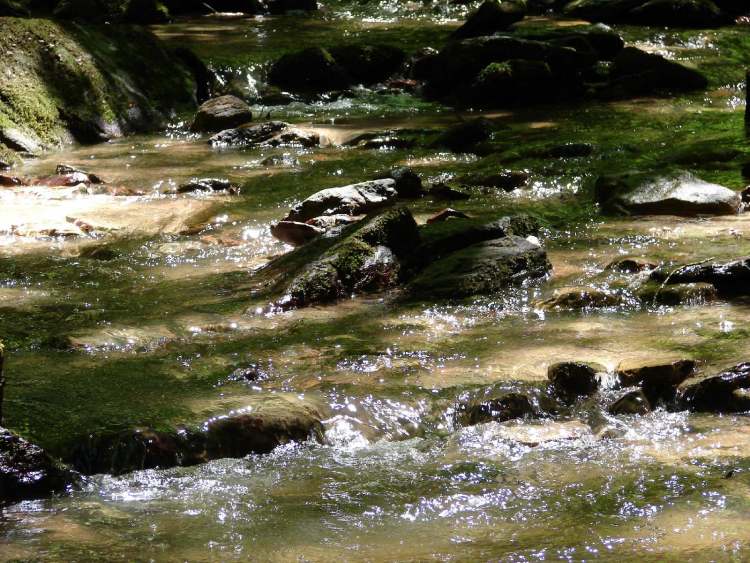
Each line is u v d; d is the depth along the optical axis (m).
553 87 20.81
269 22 29.42
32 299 9.45
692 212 11.95
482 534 5.23
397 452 6.42
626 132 17.33
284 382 7.29
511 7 25.27
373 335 8.32
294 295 9.19
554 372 7.24
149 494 5.81
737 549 4.91
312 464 6.23
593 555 4.92
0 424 6.07
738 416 6.73
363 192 12.45
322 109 20.66
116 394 6.98
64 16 28.98
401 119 19.39
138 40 20.53
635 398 6.91
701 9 26.59
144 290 9.77
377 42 25.23
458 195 13.31
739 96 20.59
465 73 21.64
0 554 5.03
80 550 5.09
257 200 13.52
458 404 6.95
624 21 27.16
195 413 6.53
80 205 13.18
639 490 5.67
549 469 6.04
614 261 9.97
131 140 17.89
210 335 8.42
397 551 5.06
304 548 5.12
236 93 21.50
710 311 8.55
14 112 16.66
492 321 8.60
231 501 5.71
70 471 5.92
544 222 11.86
